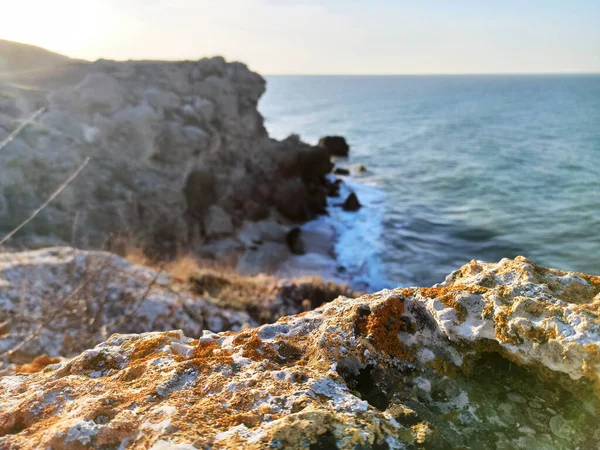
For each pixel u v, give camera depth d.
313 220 28.59
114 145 21.12
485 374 1.87
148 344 2.20
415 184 38.38
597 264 20.78
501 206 30.28
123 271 8.41
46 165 17.75
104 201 18.86
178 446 1.37
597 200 29.55
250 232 24.94
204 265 17.36
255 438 1.43
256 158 31.19
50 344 5.77
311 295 10.61
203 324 7.92
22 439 1.56
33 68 24.31
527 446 1.62
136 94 24.23
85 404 1.69
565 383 1.68
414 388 1.87
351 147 61.75
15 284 6.76
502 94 186.75
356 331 2.08
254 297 9.92
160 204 21.28
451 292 2.04
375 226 27.42
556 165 42.31
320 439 1.46
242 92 31.06
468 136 67.12
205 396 1.71
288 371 1.82
